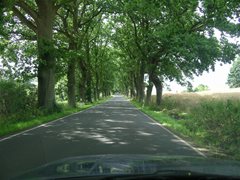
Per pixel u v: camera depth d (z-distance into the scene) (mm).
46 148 14453
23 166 11055
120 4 41438
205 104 24188
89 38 67750
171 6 20562
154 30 44750
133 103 75500
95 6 48125
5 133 19891
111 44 77250
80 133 19734
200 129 20469
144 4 21016
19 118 27297
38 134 19391
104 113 39406
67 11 44688
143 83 64375
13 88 30875
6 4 21875
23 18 33844
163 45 45000
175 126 23656
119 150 13977
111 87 151375
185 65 45812
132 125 24781
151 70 51906
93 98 89188
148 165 4211
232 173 3971
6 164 11359
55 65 34031
